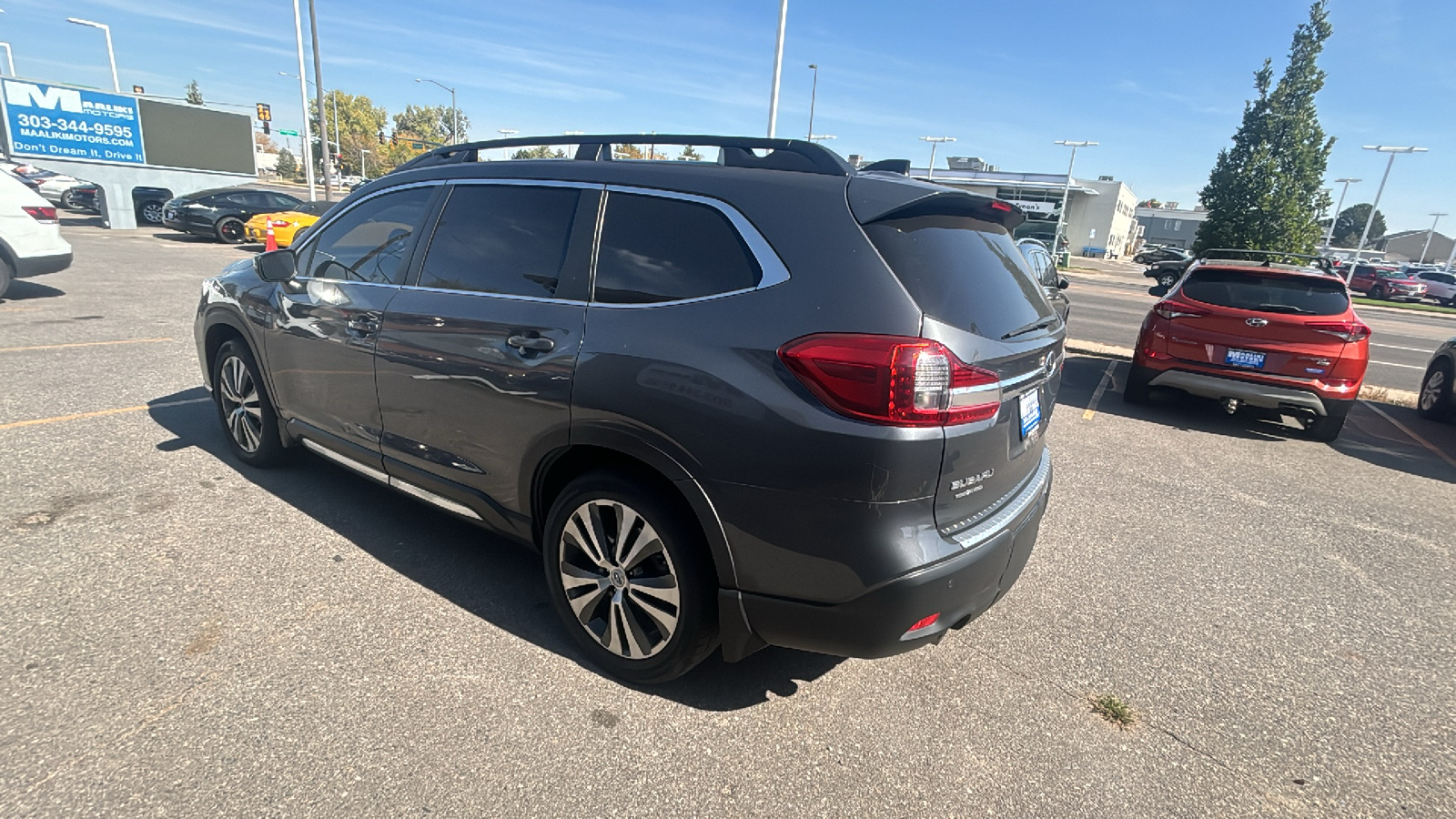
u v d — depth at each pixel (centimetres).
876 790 225
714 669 281
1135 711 272
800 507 217
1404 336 1895
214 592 303
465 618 298
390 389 319
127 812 197
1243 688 291
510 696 254
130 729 226
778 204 236
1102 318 1727
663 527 242
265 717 235
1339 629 341
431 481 313
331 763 219
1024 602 350
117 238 1894
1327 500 525
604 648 268
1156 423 723
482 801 210
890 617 218
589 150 290
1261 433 712
